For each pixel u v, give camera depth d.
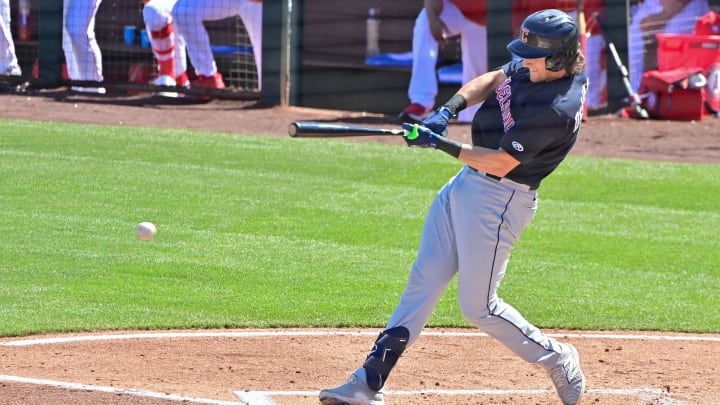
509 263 34.91
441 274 18.83
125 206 40.81
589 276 33.69
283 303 29.08
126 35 71.81
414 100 63.28
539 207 43.72
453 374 22.61
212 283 31.00
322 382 21.67
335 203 42.81
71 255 33.53
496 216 18.28
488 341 25.95
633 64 71.75
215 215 40.03
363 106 71.38
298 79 72.62
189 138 55.22
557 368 19.28
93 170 46.88
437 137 17.80
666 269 35.03
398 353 18.75
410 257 35.19
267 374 22.19
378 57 75.69
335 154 52.75
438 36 61.31
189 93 67.38
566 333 27.19
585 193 46.75
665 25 74.50
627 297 31.25
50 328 25.64
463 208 18.39
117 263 32.78
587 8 67.88
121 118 60.66
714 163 54.38
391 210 42.03
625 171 51.41
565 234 39.34
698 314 29.53
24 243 34.81
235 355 23.80
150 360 23.05
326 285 31.27
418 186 46.81
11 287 29.64
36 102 64.50
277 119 62.59
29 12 74.31
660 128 64.44
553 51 17.59
